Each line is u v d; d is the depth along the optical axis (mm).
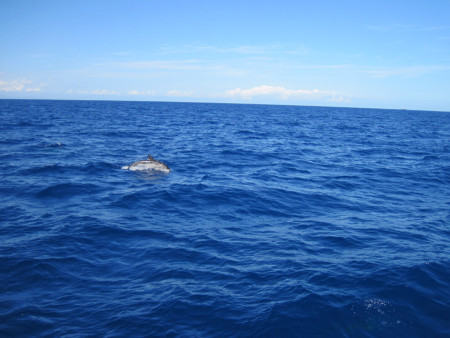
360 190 14594
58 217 9984
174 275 6789
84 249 7902
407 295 6031
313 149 27141
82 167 16953
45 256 7426
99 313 5492
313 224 10109
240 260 7512
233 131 40750
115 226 9352
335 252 8031
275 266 7215
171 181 14742
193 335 4996
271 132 41031
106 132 34688
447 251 8156
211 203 11852
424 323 5309
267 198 12625
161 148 25000
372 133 44219
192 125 48656
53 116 58719
